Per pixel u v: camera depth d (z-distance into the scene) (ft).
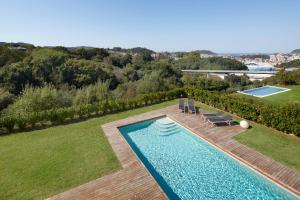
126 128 47.91
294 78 101.96
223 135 39.27
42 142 39.11
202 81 206.69
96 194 23.43
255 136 38.37
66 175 27.48
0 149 36.60
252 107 45.93
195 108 57.41
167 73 196.85
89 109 56.08
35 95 63.05
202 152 35.81
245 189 25.61
